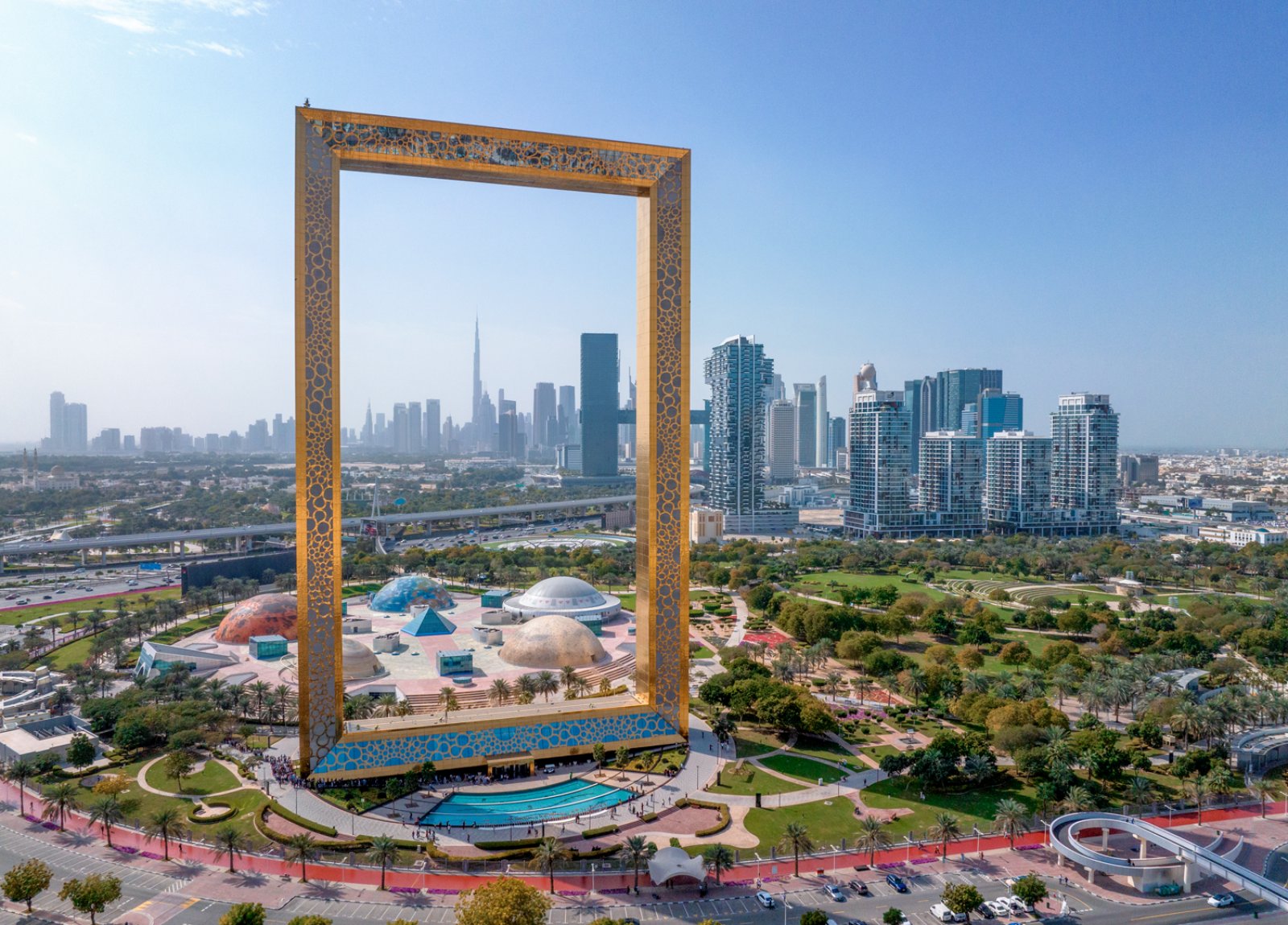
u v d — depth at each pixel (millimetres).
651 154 147875
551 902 104625
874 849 117250
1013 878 113188
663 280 148750
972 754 142625
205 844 118500
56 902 104188
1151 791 140375
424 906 103375
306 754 133500
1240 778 141750
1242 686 188125
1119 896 109062
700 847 118625
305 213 128625
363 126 132125
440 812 127688
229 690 171000
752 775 144250
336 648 133875
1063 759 140000
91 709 164250
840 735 164875
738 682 176000
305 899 104438
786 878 111875
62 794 123312
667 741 152500
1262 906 107125
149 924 98125
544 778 140875
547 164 142250
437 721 143375
